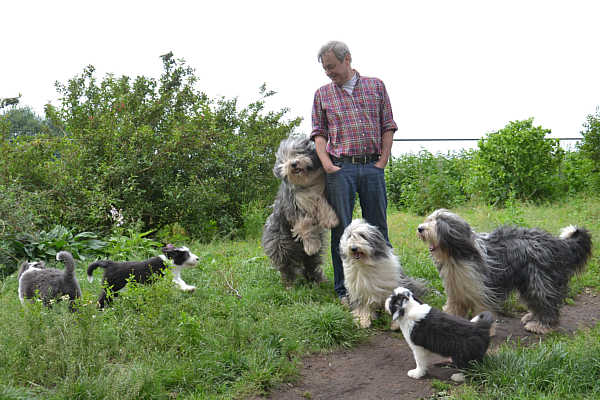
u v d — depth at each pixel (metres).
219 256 7.10
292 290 5.40
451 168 13.38
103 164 8.41
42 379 3.20
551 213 9.60
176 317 4.04
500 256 4.27
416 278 5.72
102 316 3.93
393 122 4.97
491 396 3.08
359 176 4.87
